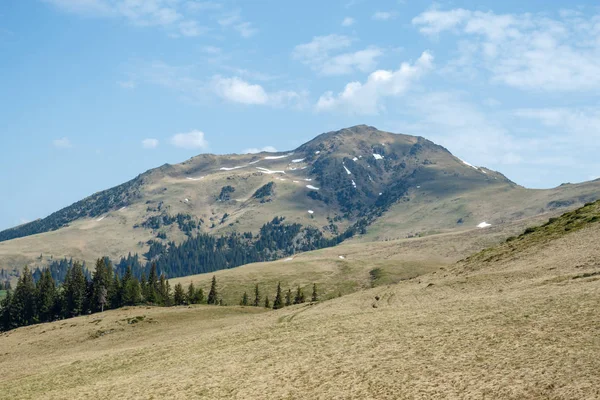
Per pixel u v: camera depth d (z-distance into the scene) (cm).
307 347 5231
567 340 3728
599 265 6128
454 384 3459
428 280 9375
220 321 9962
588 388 2961
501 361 3650
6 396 5966
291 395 3953
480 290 6656
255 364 5012
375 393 3622
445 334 4584
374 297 8375
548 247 8419
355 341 5053
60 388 5888
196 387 4634
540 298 5038
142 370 5947
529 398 3039
